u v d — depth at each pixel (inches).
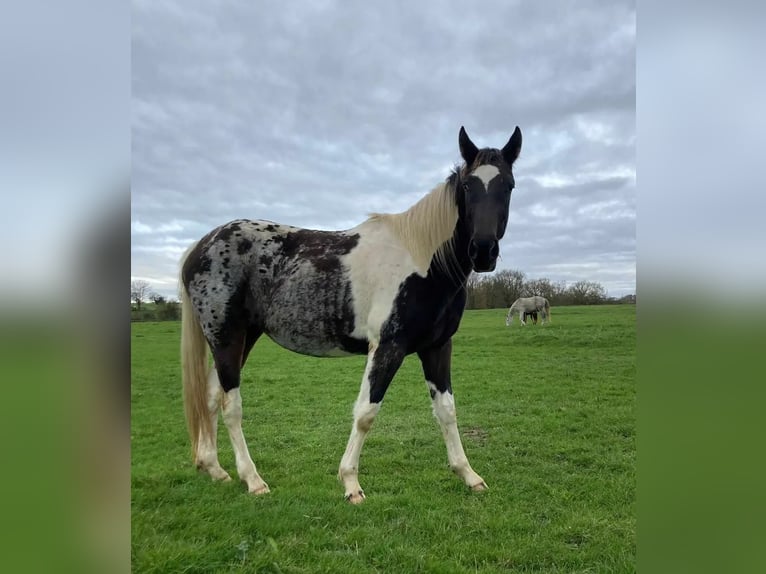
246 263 144.1
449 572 92.5
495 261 124.3
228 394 139.9
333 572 93.5
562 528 109.7
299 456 169.5
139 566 92.3
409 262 133.3
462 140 130.8
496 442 180.1
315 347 143.7
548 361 364.8
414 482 139.9
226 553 97.2
